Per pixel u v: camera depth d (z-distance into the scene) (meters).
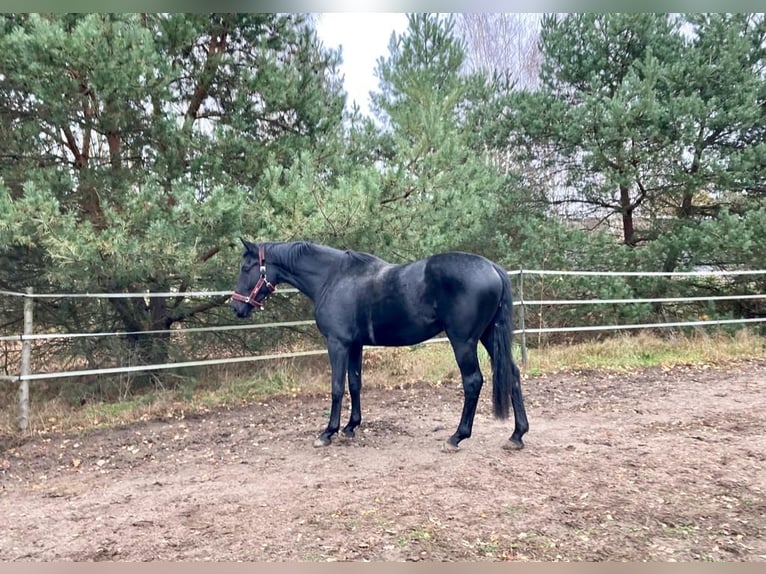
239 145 7.18
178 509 3.81
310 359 8.67
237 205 6.06
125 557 3.16
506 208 11.94
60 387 7.31
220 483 4.30
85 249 5.55
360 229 6.92
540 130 11.13
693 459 4.63
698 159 10.54
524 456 4.77
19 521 3.68
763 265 10.59
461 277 4.56
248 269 5.39
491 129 11.80
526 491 3.99
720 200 11.52
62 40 5.54
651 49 10.74
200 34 7.08
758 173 10.27
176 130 6.81
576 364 8.78
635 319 10.61
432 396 7.14
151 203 6.07
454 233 7.97
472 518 3.56
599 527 3.42
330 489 4.10
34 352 7.55
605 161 10.67
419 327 4.79
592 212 12.22
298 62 7.93
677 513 3.60
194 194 6.21
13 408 6.52
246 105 7.44
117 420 6.14
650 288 10.81
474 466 4.54
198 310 7.85
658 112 9.90
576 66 11.43
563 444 5.11
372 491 4.04
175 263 6.18
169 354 7.79
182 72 6.84
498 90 13.41
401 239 7.35
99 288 7.12
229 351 8.55
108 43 5.89
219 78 7.54
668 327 11.13
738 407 6.32
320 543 3.26
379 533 3.37
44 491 4.25
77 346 7.32
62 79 5.91
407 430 5.64
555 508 3.70
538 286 11.07
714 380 7.78
